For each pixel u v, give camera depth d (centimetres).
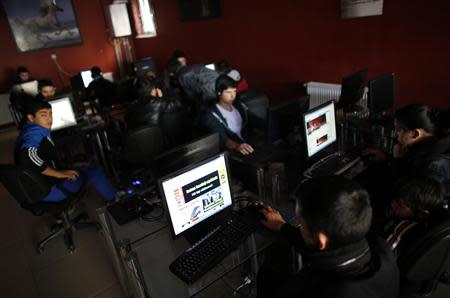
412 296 188
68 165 318
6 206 369
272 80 514
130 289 212
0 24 682
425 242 142
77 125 404
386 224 174
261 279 171
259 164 219
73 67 778
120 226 194
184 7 624
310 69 453
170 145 367
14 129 685
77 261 270
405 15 336
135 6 769
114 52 820
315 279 96
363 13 367
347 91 309
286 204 204
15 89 515
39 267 268
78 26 762
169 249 177
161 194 154
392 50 358
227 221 176
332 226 91
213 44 598
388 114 312
